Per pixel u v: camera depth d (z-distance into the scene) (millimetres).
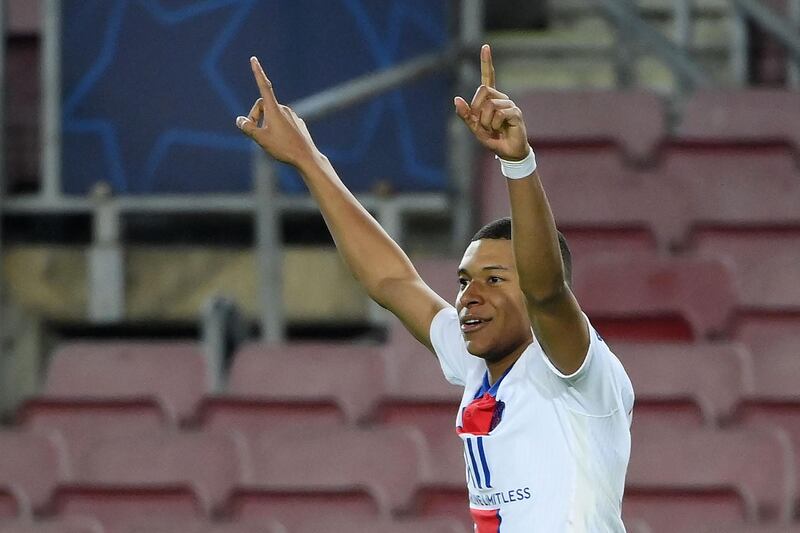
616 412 12352
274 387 26891
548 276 11594
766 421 25047
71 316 33250
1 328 32469
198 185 33188
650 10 35938
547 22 35719
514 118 11391
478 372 13188
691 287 27172
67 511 24906
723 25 35719
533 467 12336
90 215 34219
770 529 22156
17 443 26141
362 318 32844
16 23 33906
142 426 27266
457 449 24938
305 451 24984
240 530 23016
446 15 33156
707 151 29859
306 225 33250
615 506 12430
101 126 33312
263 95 14477
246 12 33156
